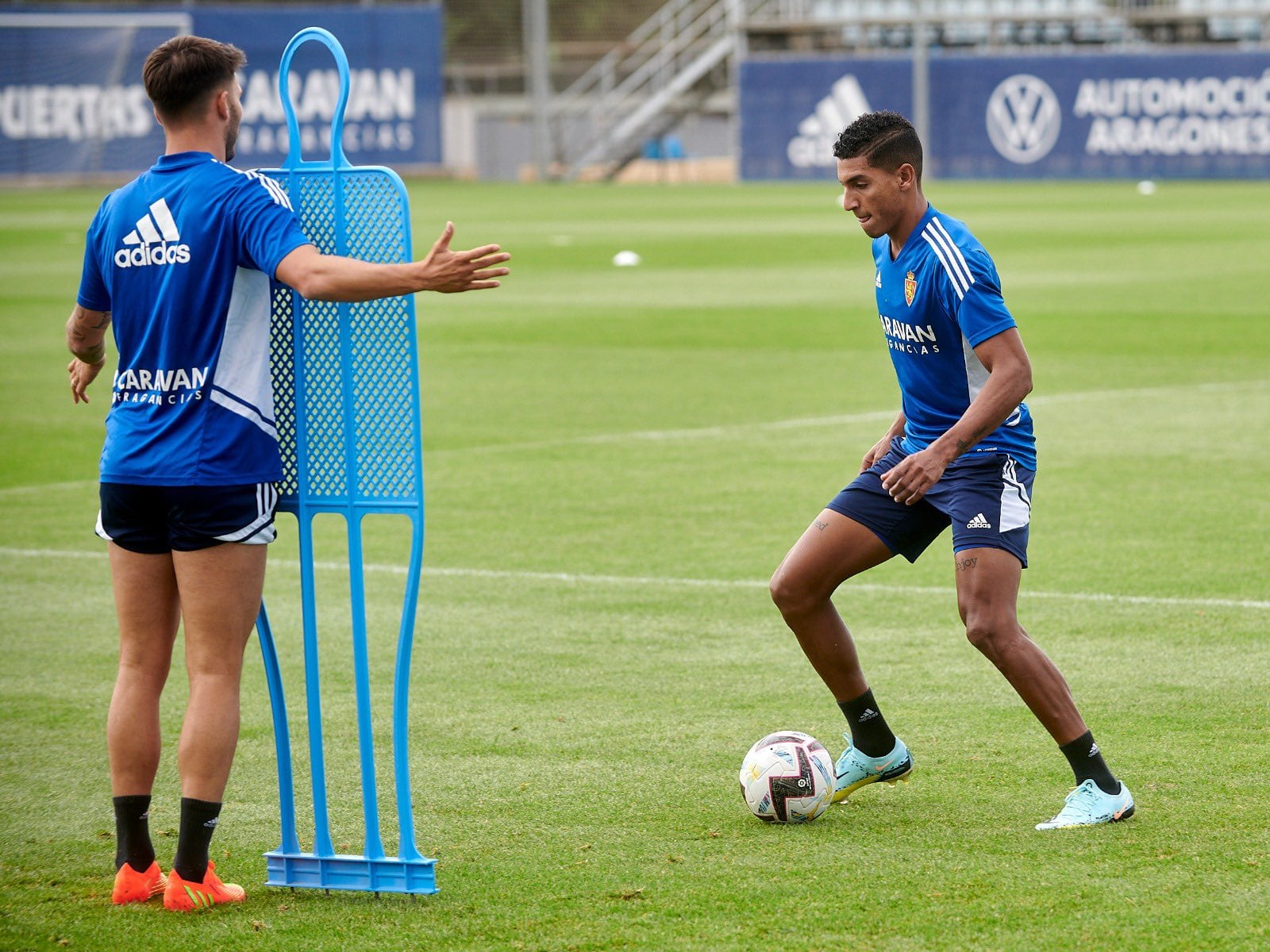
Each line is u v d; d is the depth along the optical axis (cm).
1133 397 4678
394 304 1457
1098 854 1572
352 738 2047
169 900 1487
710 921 1427
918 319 1684
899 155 1650
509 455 3994
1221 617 2491
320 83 17988
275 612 2669
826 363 5512
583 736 2011
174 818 1783
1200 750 1898
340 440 1491
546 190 17512
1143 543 2969
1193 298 7150
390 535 3225
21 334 6438
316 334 1483
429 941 1401
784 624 2538
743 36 19388
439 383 5172
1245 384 4872
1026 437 1703
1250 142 16800
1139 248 9638
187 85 1464
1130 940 1365
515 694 2195
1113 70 17100
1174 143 17062
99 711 2166
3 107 17150
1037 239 10244
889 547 1741
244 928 1442
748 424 4362
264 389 1472
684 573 2855
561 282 8381
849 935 1389
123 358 1494
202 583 1480
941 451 1595
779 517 3272
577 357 5738
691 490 3544
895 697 2144
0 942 1423
